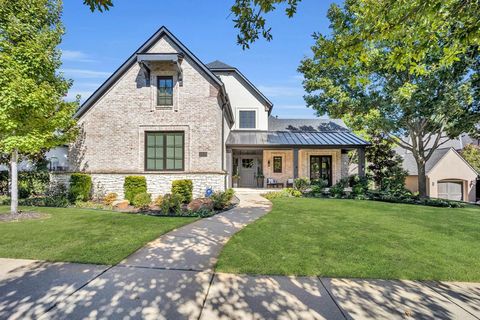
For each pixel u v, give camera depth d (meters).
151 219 8.44
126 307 3.38
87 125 14.76
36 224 7.59
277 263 4.88
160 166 14.75
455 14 3.09
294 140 18.97
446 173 26.17
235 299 3.63
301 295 3.77
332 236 6.73
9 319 3.10
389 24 3.33
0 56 7.78
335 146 17.83
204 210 10.05
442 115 14.60
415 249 5.83
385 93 15.46
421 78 13.87
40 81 9.12
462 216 10.09
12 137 8.49
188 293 3.76
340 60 4.11
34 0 8.80
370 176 20.05
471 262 5.12
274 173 22.03
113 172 14.27
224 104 16.94
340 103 17.47
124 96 14.85
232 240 6.26
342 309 3.43
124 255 5.15
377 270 4.65
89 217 8.66
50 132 9.72
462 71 12.89
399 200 14.77
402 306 3.54
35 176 15.76
